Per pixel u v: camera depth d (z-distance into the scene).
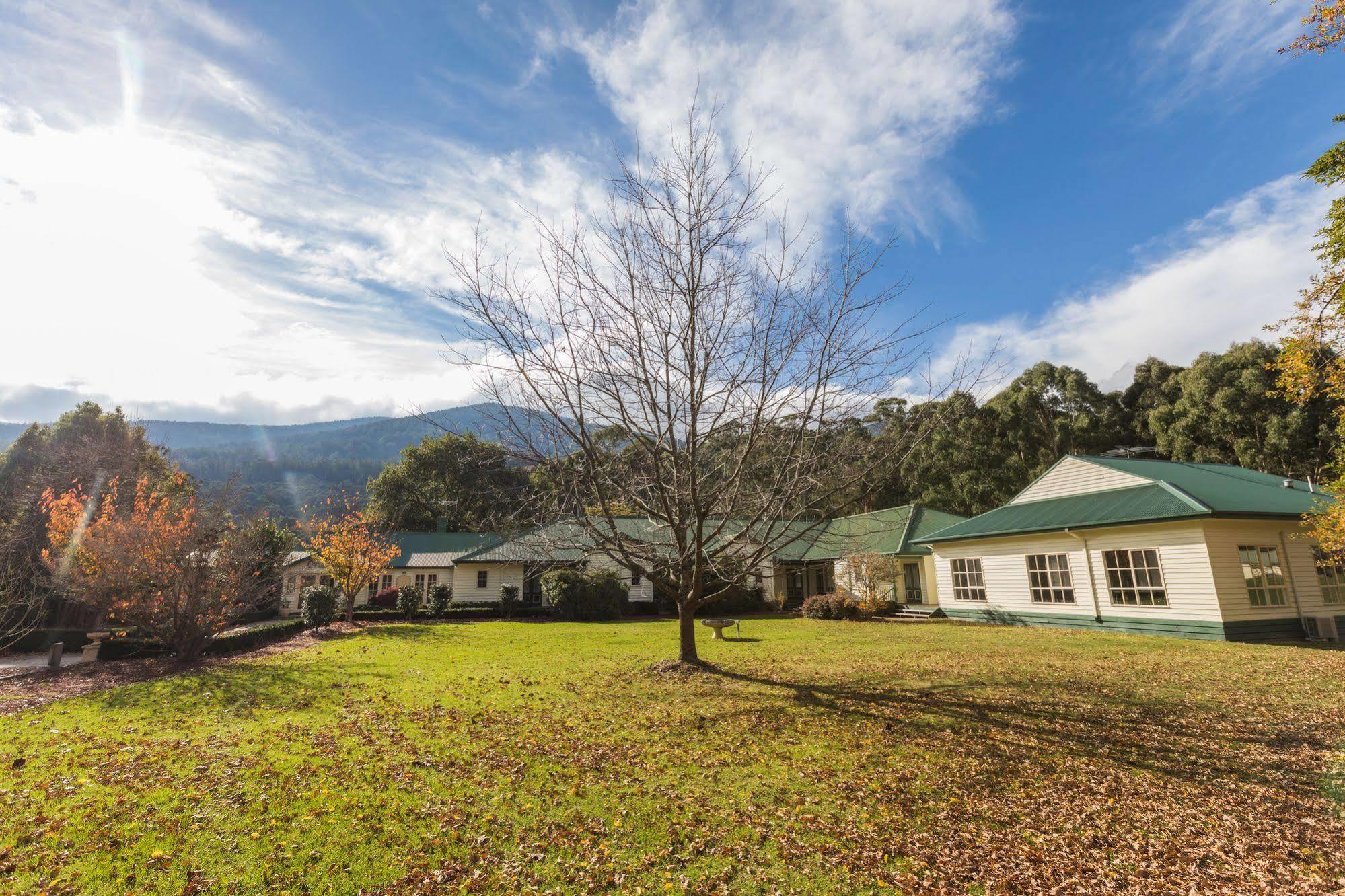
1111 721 7.39
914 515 26.38
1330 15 7.53
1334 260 8.57
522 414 9.31
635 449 10.22
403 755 6.39
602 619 25.56
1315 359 9.22
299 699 9.38
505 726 7.61
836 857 4.27
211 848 4.33
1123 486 17.41
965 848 4.39
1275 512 14.58
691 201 9.26
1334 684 9.02
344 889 3.86
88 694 10.50
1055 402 36.22
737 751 6.53
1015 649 13.27
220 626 14.87
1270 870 4.05
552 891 3.88
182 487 27.47
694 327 9.32
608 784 5.57
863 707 8.27
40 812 4.91
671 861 4.23
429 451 41.53
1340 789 5.27
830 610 22.92
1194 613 14.27
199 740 7.11
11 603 14.44
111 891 3.80
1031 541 18.47
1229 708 7.86
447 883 3.94
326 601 21.80
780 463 9.94
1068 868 4.12
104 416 29.53
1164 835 4.55
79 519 17.58
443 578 30.67
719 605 27.78
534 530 10.56
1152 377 36.72
